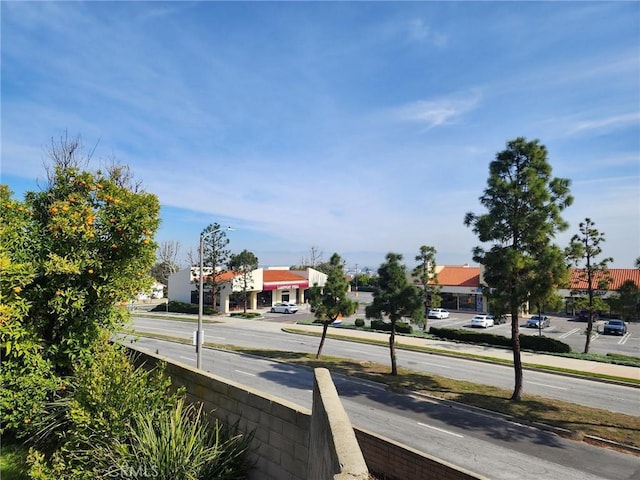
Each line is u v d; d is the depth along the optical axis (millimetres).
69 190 7758
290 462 5195
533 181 15695
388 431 12797
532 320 38125
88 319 7543
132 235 7555
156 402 6301
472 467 10461
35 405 6684
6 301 6449
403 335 31469
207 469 5305
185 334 32125
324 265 70688
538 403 15398
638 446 11766
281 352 24938
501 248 16219
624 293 23125
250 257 46719
